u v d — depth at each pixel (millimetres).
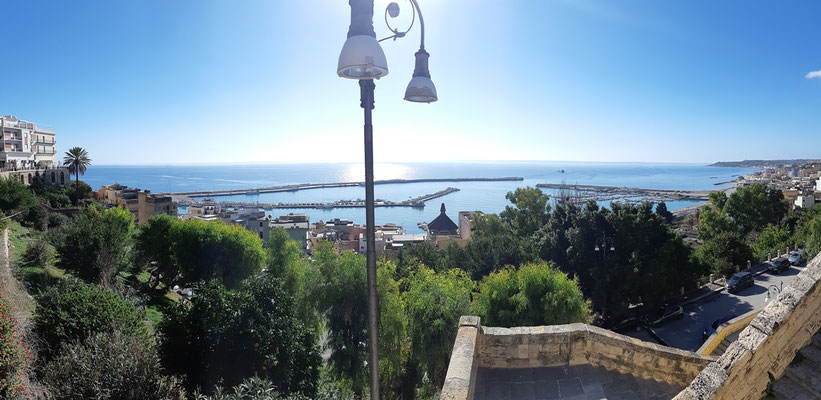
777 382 4371
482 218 55469
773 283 42000
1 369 11156
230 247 36656
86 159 81188
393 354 25641
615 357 7621
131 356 13258
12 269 23266
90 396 11812
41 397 11641
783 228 70125
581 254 35281
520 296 25062
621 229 34125
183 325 17828
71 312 15781
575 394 6941
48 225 44938
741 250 47812
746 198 78312
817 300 4527
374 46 4098
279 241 38656
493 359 7773
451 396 5727
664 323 33750
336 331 26031
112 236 30469
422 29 4797
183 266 36312
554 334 7730
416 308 25656
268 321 18188
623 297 33500
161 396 13484
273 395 13445
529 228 54000
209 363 17359
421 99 5180
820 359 4258
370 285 4531
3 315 11969
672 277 34250
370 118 4402
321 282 26562
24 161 84438
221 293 18516
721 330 21328
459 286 30000
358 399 23297
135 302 26047
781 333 4465
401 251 42906
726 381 4484
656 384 7402
